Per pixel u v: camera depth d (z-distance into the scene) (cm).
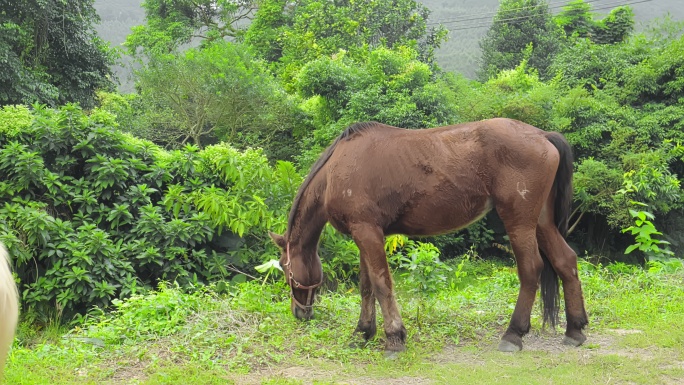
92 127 1041
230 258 1028
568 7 3594
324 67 1775
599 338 607
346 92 1758
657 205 1625
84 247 915
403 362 541
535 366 526
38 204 952
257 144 2002
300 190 612
